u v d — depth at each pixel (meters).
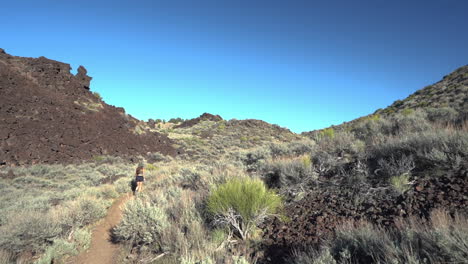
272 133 57.91
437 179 5.04
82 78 36.16
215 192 5.80
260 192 5.52
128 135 32.00
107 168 22.20
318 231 4.60
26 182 15.87
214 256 4.36
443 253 2.47
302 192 6.53
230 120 68.31
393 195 5.03
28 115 23.48
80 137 25.83
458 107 17.52
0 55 28.41
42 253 6.16
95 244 6.73
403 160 5.79
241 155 17.38
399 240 3.21
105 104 35.50
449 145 5.67
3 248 5.78
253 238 5.01
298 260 3.49
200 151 38.31
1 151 18.92
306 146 11.93
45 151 21.52
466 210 3.77
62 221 7.25
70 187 15.90
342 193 5.93
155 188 12.71
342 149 9.28
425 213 4.12
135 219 6.38
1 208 10.18
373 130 12.29
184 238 5.19
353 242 3.39
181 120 88.25
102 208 9.05
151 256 5.38
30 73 29.11
